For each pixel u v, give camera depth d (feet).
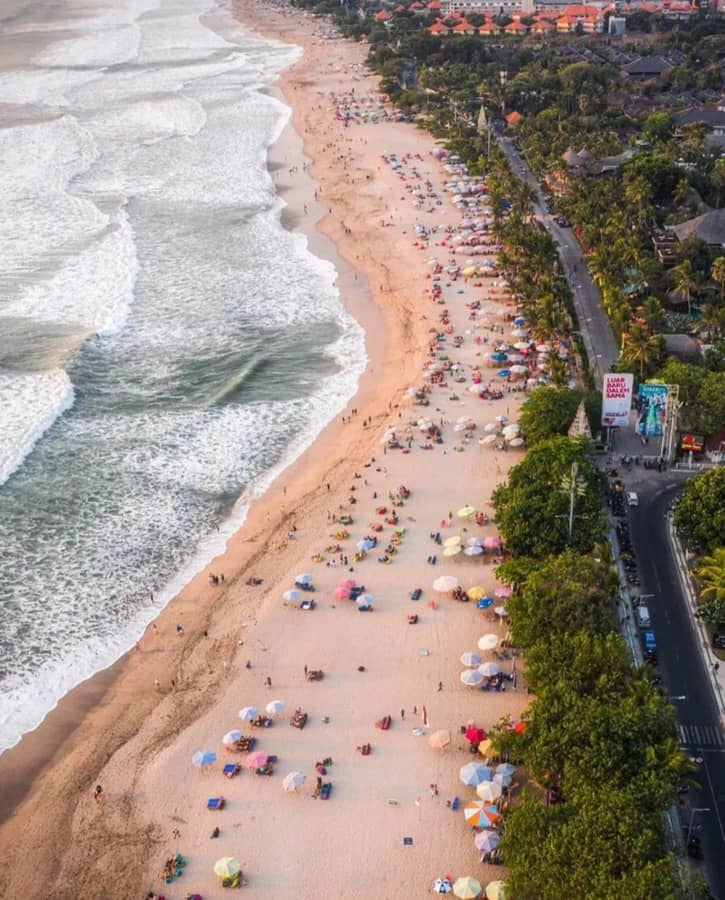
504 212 637.30
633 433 381.40
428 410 413.59
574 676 239.30
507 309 506.89
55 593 312.91
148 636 294.25
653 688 241.14
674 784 212.43
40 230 646.33
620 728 218.79
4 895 214.90
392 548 326.85
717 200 638.53
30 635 294.87
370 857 220.23
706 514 299.58
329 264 588.50
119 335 492.95
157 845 224.94
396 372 452.76
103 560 328.70
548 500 307.37
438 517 343.26
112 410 422.00
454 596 302.86
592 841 193.36
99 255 599.98
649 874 184.14
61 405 417.69
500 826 223.71
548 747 219.61
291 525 344.08
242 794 237.45
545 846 196.75
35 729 260.83
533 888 194.70
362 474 371.56
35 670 281.54
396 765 243.81
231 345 483.92
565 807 206.39
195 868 218.79
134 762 248.73
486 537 329.11
